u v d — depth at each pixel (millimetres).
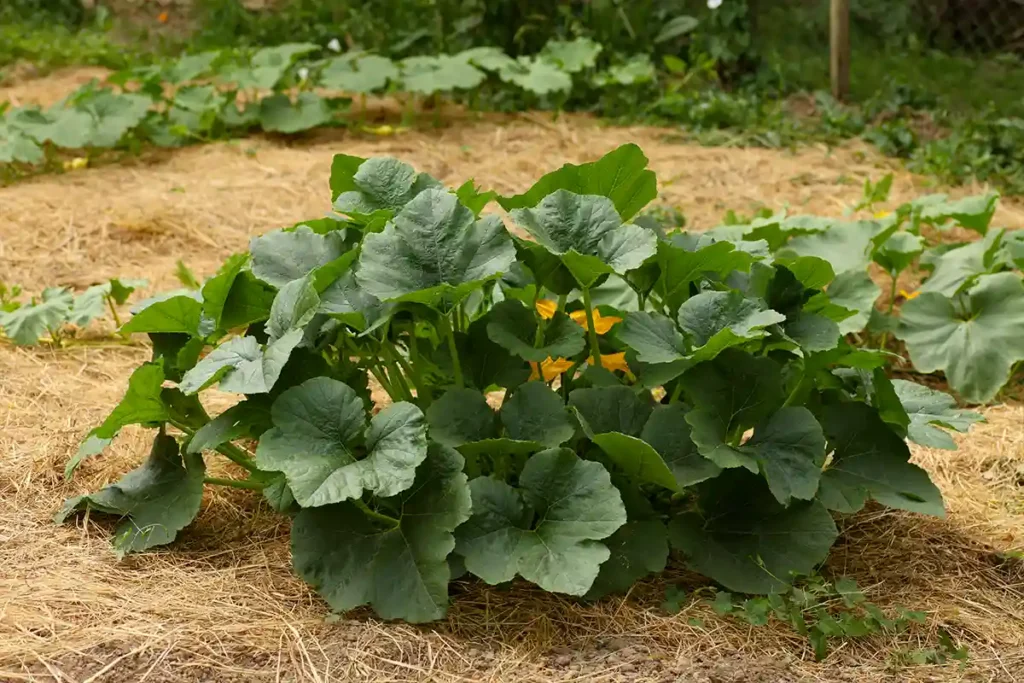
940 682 2602
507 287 3348
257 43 9773
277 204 6215
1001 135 7348
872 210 6188
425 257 2936
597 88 8414
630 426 3002
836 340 3049
